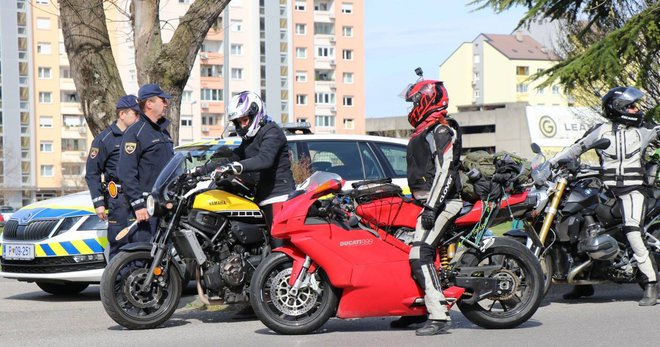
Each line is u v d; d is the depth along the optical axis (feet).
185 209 39.04
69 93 468.75
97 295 55.72
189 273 40.78
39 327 41.52
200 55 476.95
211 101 481.46
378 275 37.01
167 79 55.88
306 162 51.98
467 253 38.63
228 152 39.04
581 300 48.49
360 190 37.81
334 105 525.75
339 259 36.76
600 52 85.35
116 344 35.94
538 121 344.49
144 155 42.91
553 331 37.78
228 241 39.50
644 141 45.19
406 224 37.86
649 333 36.88
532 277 38.47
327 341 35.96
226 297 38.96
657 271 46.34
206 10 56.54
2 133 454.81
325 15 521.65
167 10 424.87
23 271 52.54
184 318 42.91
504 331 37.96
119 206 44.21
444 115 36.83
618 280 45.83
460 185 36.94
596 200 45.37
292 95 509.35
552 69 90.22
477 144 563.48
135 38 56.95
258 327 39.78
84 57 56.08
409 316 40.42
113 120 56.29
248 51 492.54
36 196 463.01
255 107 39.32
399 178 54.54
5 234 53.67
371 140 55.21
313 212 37.06
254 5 493.77
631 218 44.86
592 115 125.80
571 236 44.98
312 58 517.96
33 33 459.32
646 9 85.30
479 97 640.99
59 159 466.29
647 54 87.30
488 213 38.34
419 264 36.70
